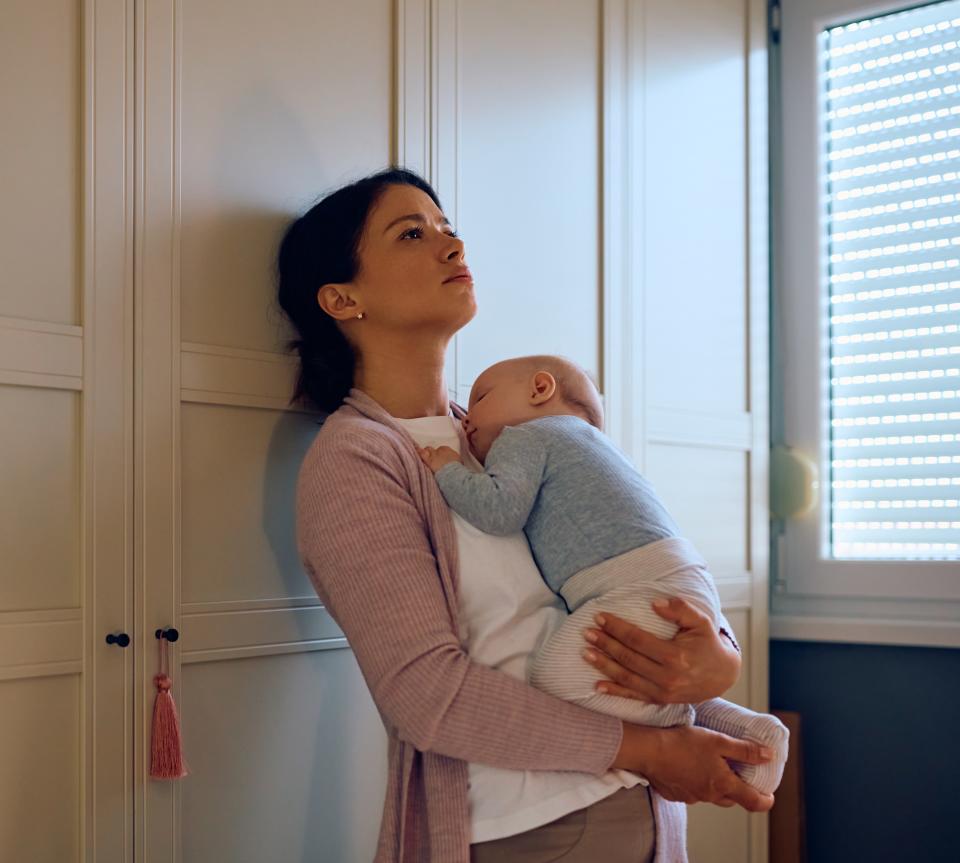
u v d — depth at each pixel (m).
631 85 2.28
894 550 2.59
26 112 1.28
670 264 2.37
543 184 2.04
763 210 2.71
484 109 1.91
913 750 2.48
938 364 2.56
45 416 1.28
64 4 1.33
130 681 1.33
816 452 2.70
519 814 1.20
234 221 1.50
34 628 1.24
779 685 2.67
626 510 1.28
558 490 1.31
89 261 1.32
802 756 2.57
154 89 1.41
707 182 2.52
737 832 2.43
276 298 1.56
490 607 1.28
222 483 1.47
